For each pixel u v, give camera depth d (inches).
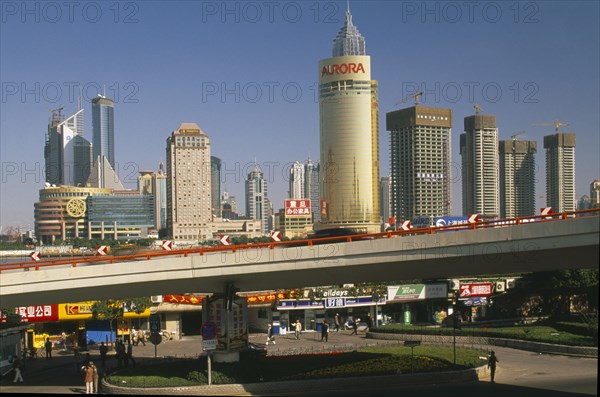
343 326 3764.8
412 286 3690.9
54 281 1804.9
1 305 1971.0
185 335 3550.7
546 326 3152.1
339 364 2103.8
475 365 2155.5
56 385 2065.7
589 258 1577.3
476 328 3169.3
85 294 1942.7
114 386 1895.9
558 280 3713.1
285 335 3486.7
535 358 2508.6
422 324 3659.0
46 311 2947.8
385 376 1963.6
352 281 1988.2
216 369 1946.4
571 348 2566.4
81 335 3090.6
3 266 1834.4
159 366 2176.4
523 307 3890.3
